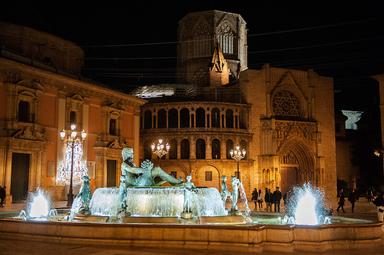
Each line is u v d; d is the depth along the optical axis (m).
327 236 15.89
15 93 40.19
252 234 14.84
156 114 64.44
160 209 20.70
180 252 14.21
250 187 64.44
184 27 79.12
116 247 15.07
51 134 43.91
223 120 64.44
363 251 15.42
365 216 32.66
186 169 62.16
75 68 54.44
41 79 42.97
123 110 54.19
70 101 46.25
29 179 41.25
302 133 69.69
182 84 74.19
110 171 51.34
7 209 32.81
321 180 70.50
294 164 69.88
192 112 63.44
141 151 64.25
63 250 14.39
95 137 49.59
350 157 81.31
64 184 44.53
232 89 69.69
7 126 39.53
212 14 77.38
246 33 80.94
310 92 72.06
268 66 68.56
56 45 50.91
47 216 24.86
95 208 22.64
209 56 76.81
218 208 22.78
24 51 46.97
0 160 38.75
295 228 15.74
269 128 66.50
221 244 15.01
